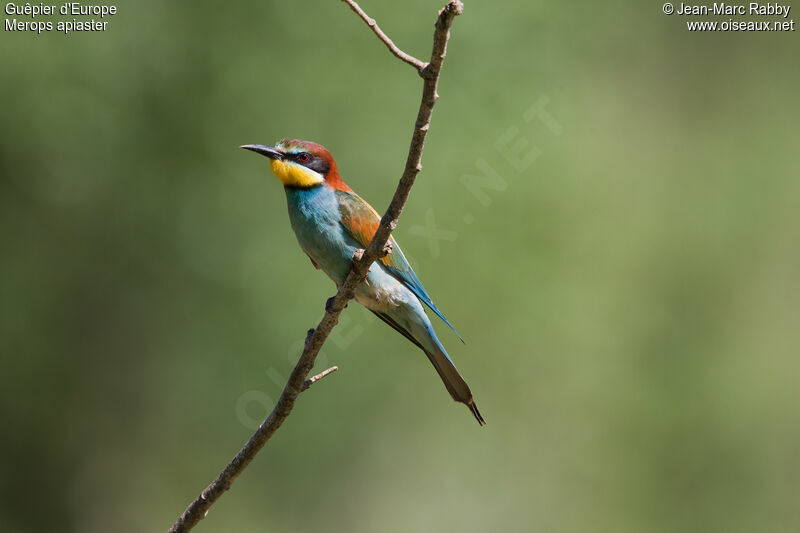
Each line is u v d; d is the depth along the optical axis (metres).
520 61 13.80
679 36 19.09
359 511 15.86
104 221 13.77
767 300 17.30
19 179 13.27
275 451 14.57
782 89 19.62
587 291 14.81
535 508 16.28
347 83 13.61
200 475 14.81
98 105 13.06
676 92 18.91
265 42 13.62
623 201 15.75
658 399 15.95
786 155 18.88
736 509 15.91
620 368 15.59
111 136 13.27
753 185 18.44
